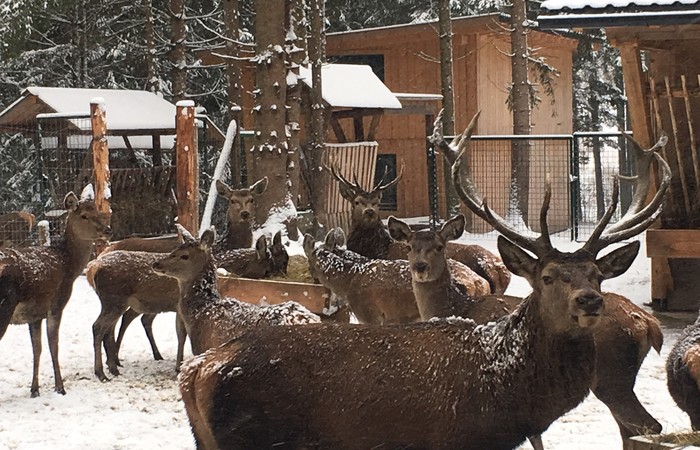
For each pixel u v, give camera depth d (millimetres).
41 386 10281
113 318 10672
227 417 5551
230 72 21922
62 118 17438
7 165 27688
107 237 10359
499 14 23062
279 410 5473
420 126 24984
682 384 6500
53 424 8766
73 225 10328
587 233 20438
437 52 24703
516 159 22078
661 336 7262
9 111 18531
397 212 25234
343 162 20344
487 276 11305
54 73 29188
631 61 13258
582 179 32938
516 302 7754
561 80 27844
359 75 21688
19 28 26422
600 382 7113
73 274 10312
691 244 12617
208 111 31188
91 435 8328
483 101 24141
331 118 21438
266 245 11164
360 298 9805
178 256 8617
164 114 19125
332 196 20234
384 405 5371
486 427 5297
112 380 10484
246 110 24703
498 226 5539
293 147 18328
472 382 5312
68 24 29188
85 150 18625
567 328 5141
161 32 29734
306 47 20562
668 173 5797
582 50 32062
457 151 6719
